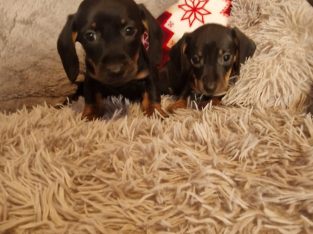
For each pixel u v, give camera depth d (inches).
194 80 14.6
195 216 8.8
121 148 11.0
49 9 14.9
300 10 14.7
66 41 13.0
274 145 11.2
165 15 16.7
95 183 10.0
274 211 8.8
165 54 16.2
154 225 8.7
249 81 13.8
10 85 14.6
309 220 8.5
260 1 15.9
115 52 12.2
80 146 11.5
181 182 9.9
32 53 14.7
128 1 12.8
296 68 13.5
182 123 12.3
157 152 10.8
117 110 13.9
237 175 9.8
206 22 16.4
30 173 10.2
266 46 14.3
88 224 8.6
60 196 9.4
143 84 14.2
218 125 12.3
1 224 8.6
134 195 9.6
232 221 8.7
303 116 12.6
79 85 15.9
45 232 8.4
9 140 11.8
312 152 10.4
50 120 13.0
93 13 12.3
